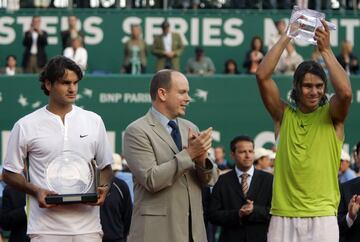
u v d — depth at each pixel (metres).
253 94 35.22
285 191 14.27
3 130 35.00
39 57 37.78
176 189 14.76
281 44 14.41
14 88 35.03
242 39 39.12
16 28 39.03
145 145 14.73
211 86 35.22
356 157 19.72
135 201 14.96
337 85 14.05
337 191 14.39
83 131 14.63
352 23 38.88
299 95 14.27
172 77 14.91
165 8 39.72
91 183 14.59
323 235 14.08
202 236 14.91
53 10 39.06
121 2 39.84
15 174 14.55
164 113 14.98
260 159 25.30
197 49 37.31
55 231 14.45
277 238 14.26
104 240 19.22
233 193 19.73
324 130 14.25
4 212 19.45
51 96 14.58
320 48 14.26
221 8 39.78
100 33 39.12
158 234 14.70
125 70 37.75
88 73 37.16
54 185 14.49
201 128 35.19
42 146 14.50
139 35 37.97
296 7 14.41
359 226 17.75
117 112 35.12
